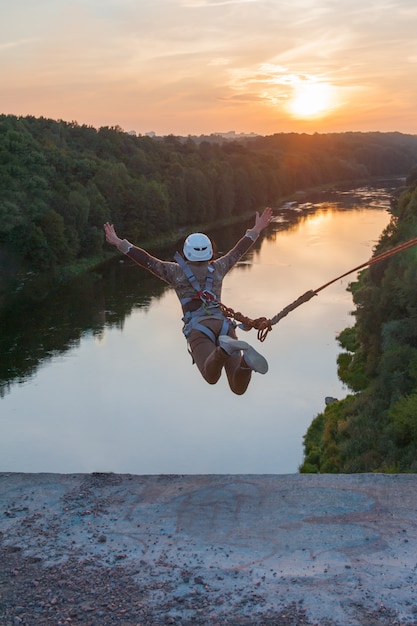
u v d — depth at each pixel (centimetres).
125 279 7962
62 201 8712
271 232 11094
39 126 12631
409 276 4275
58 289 7419
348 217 12756
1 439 3934
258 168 16638
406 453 3053
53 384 4728
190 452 3719
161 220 10944
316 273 7819
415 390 3341
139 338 5722
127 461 3656
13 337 5719
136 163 12925
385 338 4209
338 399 4247
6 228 7631
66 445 3859
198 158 15088
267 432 3906
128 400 4456
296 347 5281
